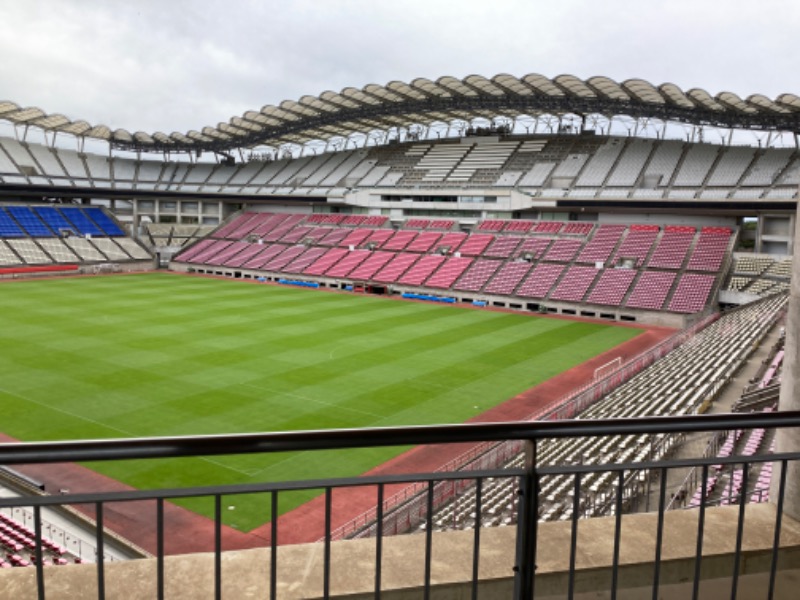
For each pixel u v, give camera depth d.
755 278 60.34
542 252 72.56
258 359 40.88
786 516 6.17
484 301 68.12
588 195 74.19
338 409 32.06
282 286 77.25
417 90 72.94
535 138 87.19
